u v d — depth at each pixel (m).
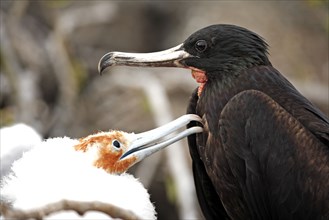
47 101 19.86
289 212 10.70
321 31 22.70
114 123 19.36
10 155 10.95
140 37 23.09
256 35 11.42
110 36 22.55
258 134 10.69
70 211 8.43
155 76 20.17
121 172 10.41
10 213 7.77
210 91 11.31
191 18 23.03
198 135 11.28
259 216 10.90
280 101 10.91
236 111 10.82
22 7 19.20
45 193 9.17
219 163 11.00
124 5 23.19
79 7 22.11
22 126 11.38
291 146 10.59
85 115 19.20
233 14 22.89
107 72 20.50
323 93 19.59
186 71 20.25
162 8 23.52
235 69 11.28
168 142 10.87
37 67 19.75
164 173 17.78
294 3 23.22
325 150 10.55
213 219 11.88
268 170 10.66
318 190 10.47
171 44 22.80
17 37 19.75
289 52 22.16
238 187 10.96
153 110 17.28
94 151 10.22
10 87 17.80
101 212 8.36
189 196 14.66
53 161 9.70
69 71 18.44
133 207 9.39
